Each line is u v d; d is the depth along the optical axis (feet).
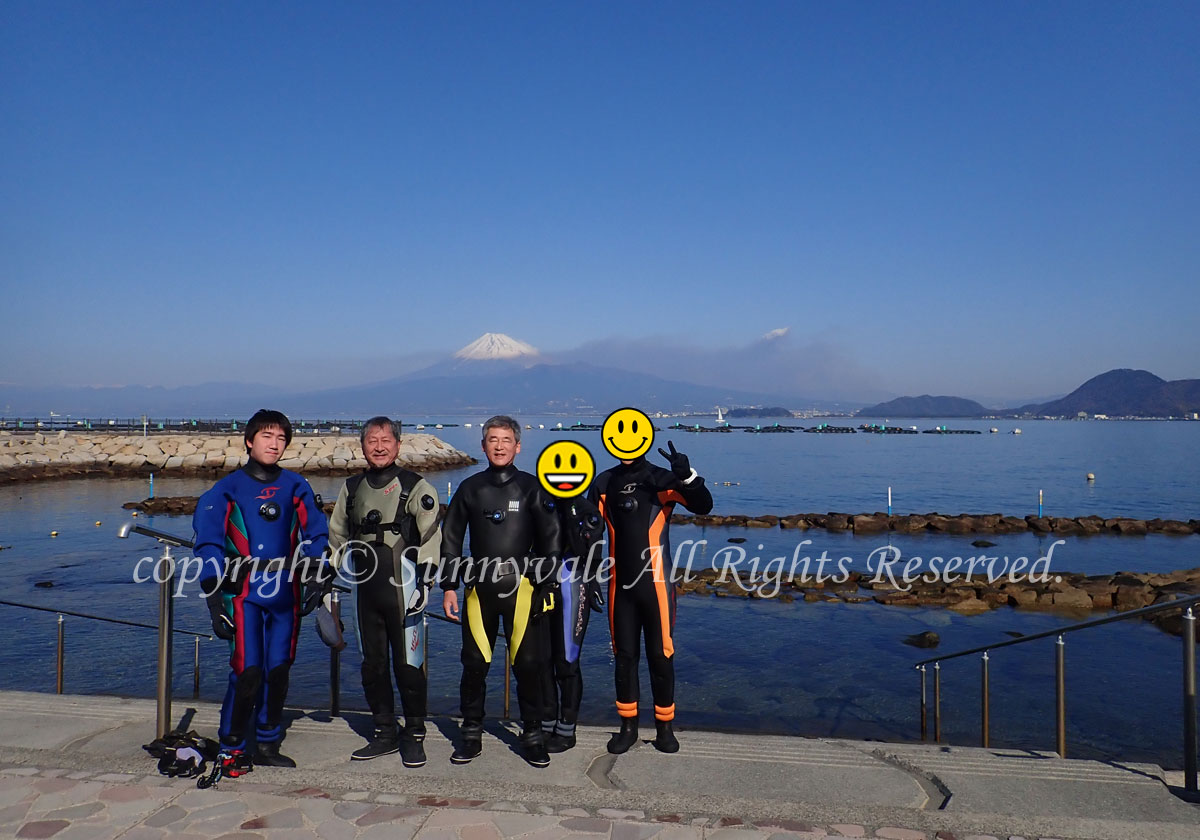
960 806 13.51
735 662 39.04
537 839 11.84
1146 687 35.04
